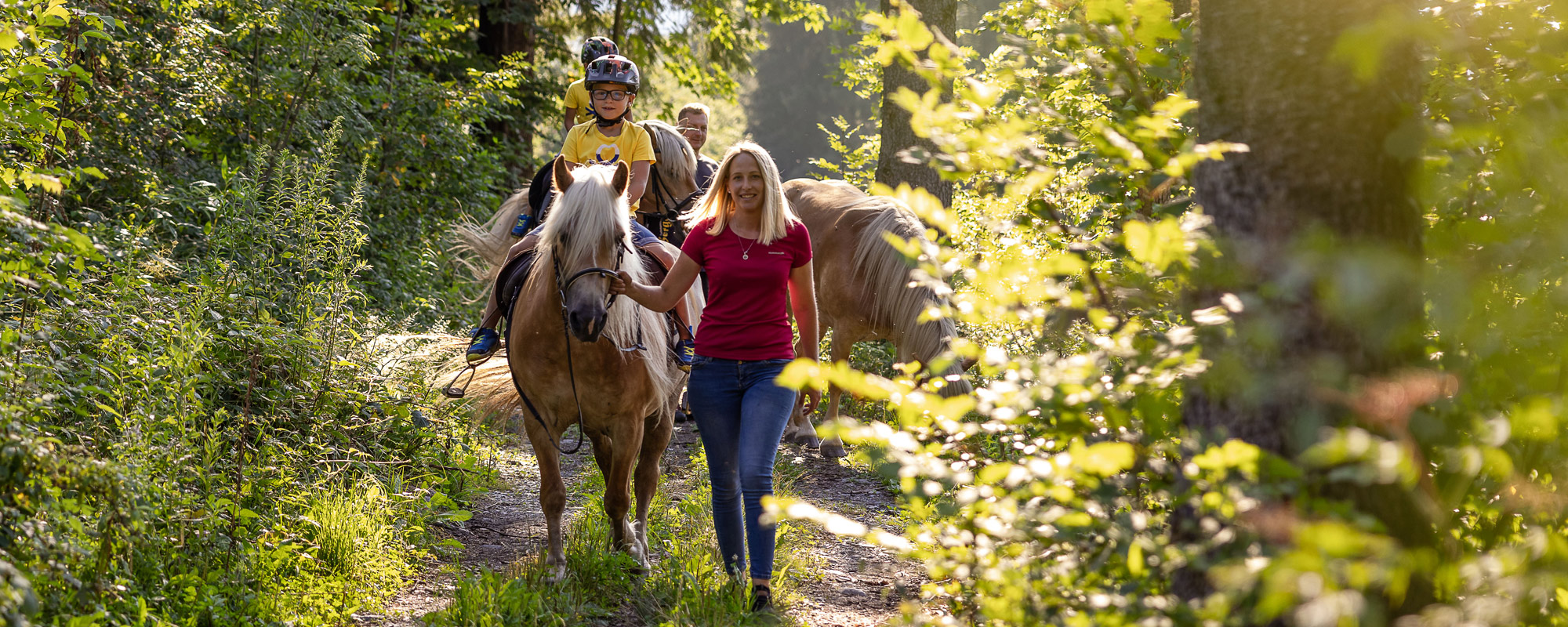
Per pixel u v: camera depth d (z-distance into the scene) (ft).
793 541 16.70
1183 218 6.51
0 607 7.09
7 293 10.43
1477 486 6.13
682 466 22.74
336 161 28.25
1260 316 5.31
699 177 22.22
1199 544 5.67
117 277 14.84
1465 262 5.17
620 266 13.35
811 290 13.65
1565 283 4.95
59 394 11.68
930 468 6.36
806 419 24.97
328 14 32.32
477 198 38.81
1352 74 6.21
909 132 32.94
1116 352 6.09
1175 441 6.64
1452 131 5.63
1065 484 6.13
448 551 15.66
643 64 60.13
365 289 28.37
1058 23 7.18
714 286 13.08
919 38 6.13
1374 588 5.45
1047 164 7.17
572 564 14.46
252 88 27.71
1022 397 6.10
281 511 14.32
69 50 15.71
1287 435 6.04
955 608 8.06
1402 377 4.84
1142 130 6.29
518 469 22.29
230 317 17.48
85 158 19.03
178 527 12.37
